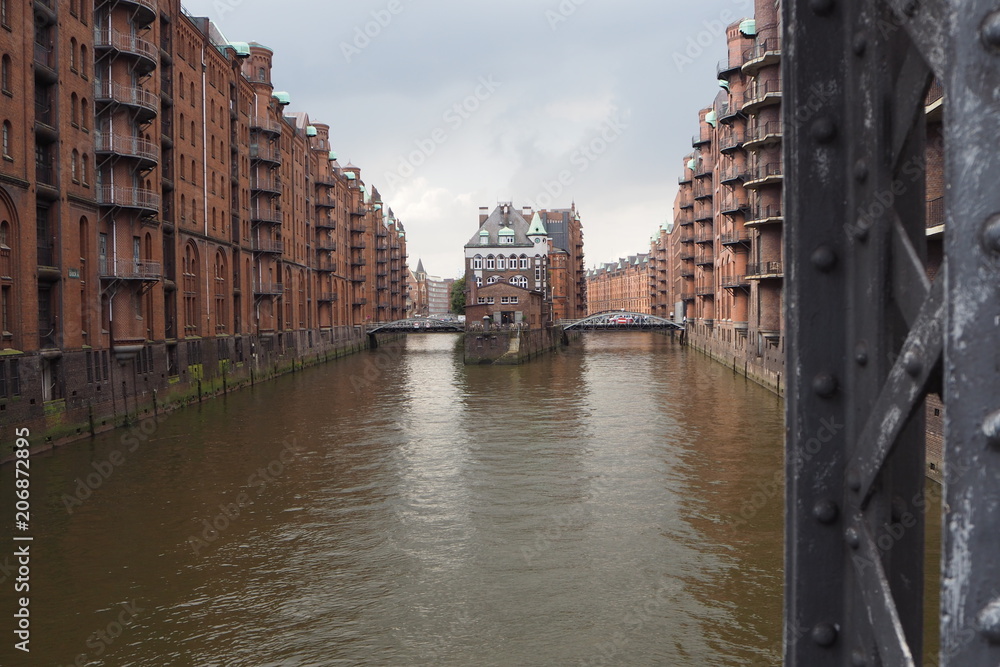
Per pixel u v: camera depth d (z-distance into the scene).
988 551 1.26
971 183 1.28
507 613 15.59
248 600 16.36
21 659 13.79
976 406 1.27
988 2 1.26
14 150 28.12
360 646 14.30
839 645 1.94
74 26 33.12
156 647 14.27
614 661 13.58
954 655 1.30
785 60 1.97
